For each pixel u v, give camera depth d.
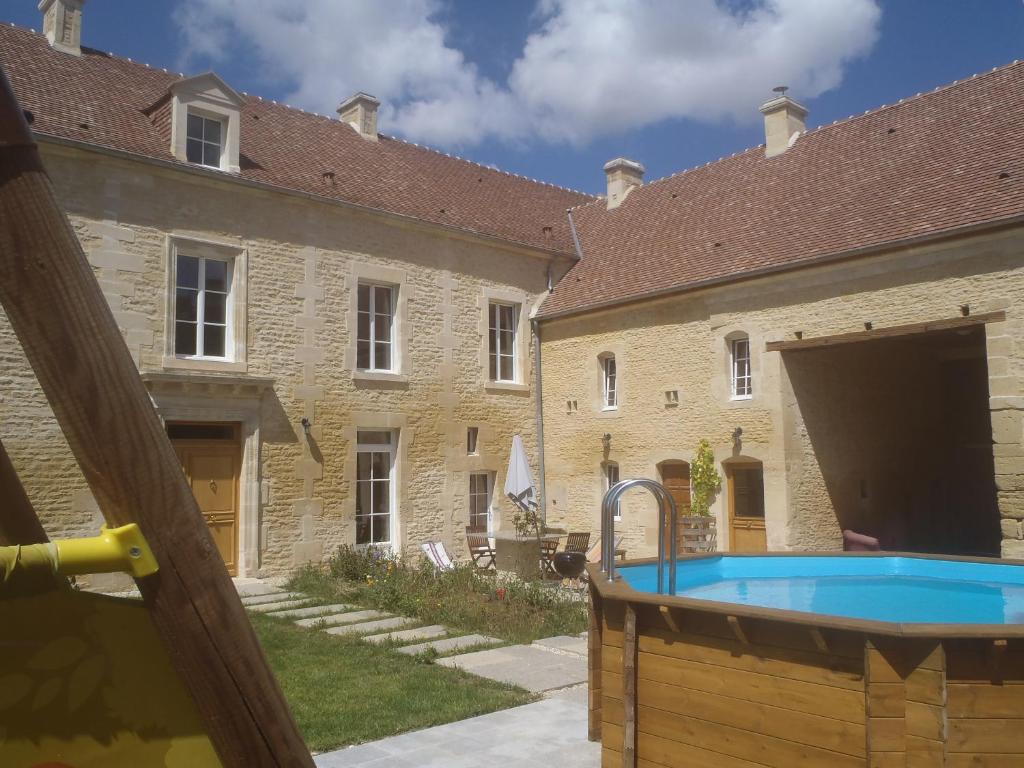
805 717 3.91
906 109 14.88
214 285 12.78
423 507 14.93
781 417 12.85
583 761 5.13
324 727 5.72
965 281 10.92
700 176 17.92
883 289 11.77
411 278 15.16
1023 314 10.34
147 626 1.59
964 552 15.88
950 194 11.83
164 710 1.58
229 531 12.52
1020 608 6.63
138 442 1.41
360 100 17.20
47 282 1.36
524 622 9.47
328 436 13.69
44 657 1.56
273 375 13.05
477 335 16.16
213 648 1.48
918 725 3.52
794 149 16.25
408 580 11.52
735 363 13.93
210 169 12.47
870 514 14.34
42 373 1.37
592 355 16.17
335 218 14.12
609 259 17.22
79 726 1.56
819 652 3.88
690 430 14.26
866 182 13.66
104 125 12.07
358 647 8.30
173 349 12.00
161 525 1.44
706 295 14.12
